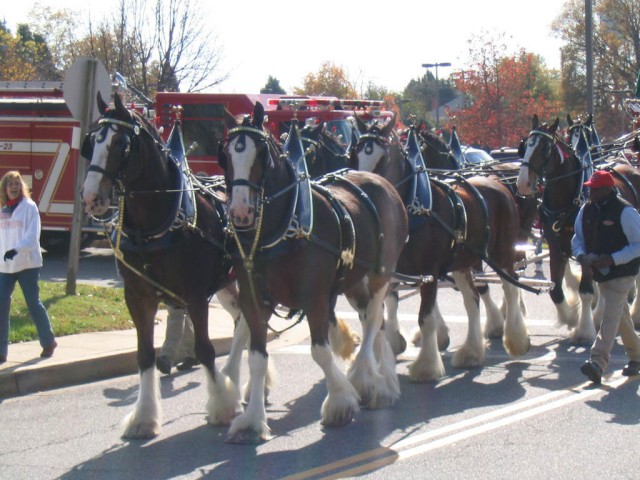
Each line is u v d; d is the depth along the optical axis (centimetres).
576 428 735
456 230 947
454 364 1001
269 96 2167
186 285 760
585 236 909
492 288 1694
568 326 1180
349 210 793
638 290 1241
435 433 729
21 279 959
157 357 966
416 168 950
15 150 2012
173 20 3003
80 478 636
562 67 5991
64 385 942
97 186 695
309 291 730
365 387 820
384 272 843
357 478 620
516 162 1467
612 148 1426
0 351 944
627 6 5681
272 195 703
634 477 612
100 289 1403
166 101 2116
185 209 746
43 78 4238
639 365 935
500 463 645
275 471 642
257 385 727
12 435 749
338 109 1973
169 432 757
